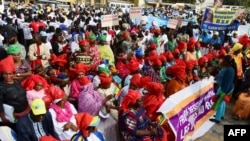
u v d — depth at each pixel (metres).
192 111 5.46
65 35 10.54
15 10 18.50
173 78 5.73
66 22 15.29
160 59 6.59
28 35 10.59
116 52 9.35
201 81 5.87
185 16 30.36
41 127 3.72
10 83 4.20
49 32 10.40
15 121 4.02
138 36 11.10
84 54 6.29
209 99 6.32
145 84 4.70
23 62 5.47
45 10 23.73
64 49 8.35
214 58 8.26
